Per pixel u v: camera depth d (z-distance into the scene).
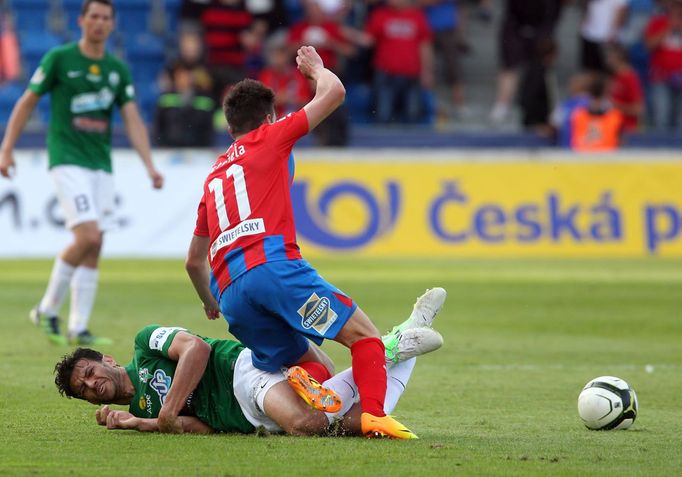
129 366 19.83
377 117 74.88
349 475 15.77
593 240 65.19
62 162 32.44
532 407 23.02
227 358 19.41
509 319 39.94
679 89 79.75
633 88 77.44
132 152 62.12
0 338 33.91
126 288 48.44
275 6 75.56
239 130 19.67
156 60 80.25
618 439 19.11
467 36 89.56
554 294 47.66
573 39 91.06
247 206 18.78
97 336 34.03
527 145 73.50
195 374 19.02
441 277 53.53
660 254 65.56
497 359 30.52
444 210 64.25
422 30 74.56
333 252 63.31
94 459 16.89
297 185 63.09
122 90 33.31
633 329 37.47
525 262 61.25
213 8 71.06
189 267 20.28
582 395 20.17
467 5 90.12
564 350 32.41
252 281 18.45
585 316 40.81
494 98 85.81
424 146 72.06
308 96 69.19
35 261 59.19
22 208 60.34
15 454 17.31
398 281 51.56
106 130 33.19
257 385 18.97
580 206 65.25
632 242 65.50
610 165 65.69
